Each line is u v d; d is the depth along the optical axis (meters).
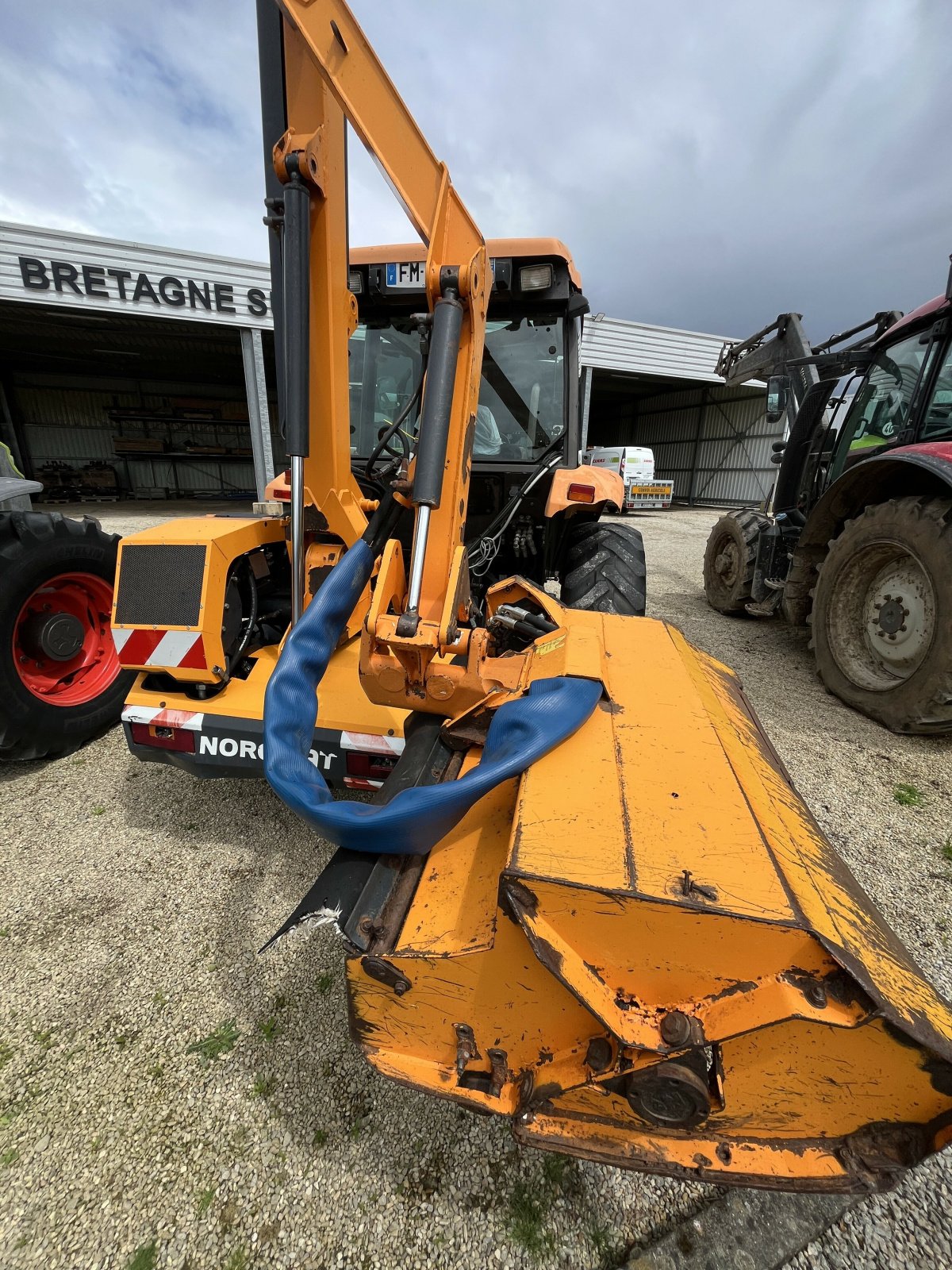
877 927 0.89
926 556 2.79
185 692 1.84
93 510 14.62
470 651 1.29
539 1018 0.95
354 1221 1.08
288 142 1.36
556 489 2.74
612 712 1.20
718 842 0.88
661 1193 1.13
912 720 2.86
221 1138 1.20
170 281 11.26
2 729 2.31
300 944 1.67
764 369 5.36
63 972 1.57
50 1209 1.08
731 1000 0.81
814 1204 1.12
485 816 1.19
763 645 4.46
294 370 1.47
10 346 15.18
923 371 3.41
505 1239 1.05
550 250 2.54
